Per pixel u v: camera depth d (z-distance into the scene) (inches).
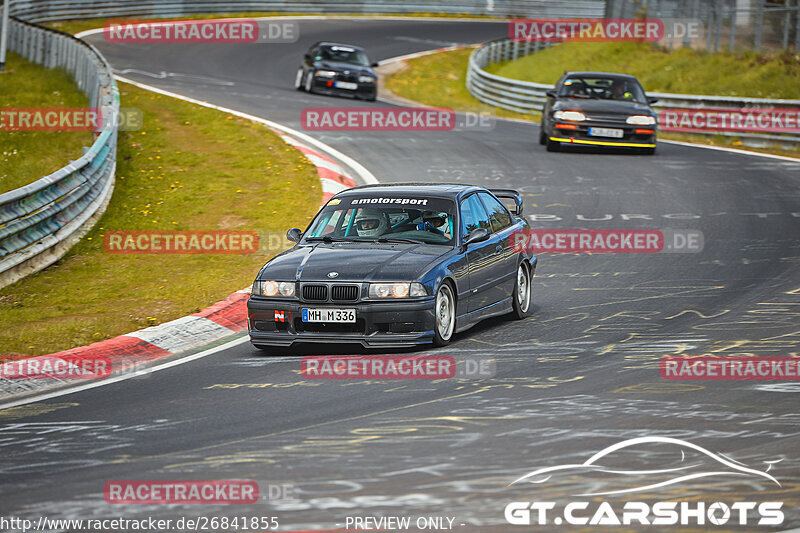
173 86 4170.8
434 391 1077.8
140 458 880.9
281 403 1050.7
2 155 2677.2
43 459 888.3
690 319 1403.8
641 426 932.0
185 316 1460.4
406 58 6102.4
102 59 3449.8
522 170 2721.5
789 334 1295.5
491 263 1406.3
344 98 4261.8
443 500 756.0
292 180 2481.5
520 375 1136.8
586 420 956.0
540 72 5388.8
